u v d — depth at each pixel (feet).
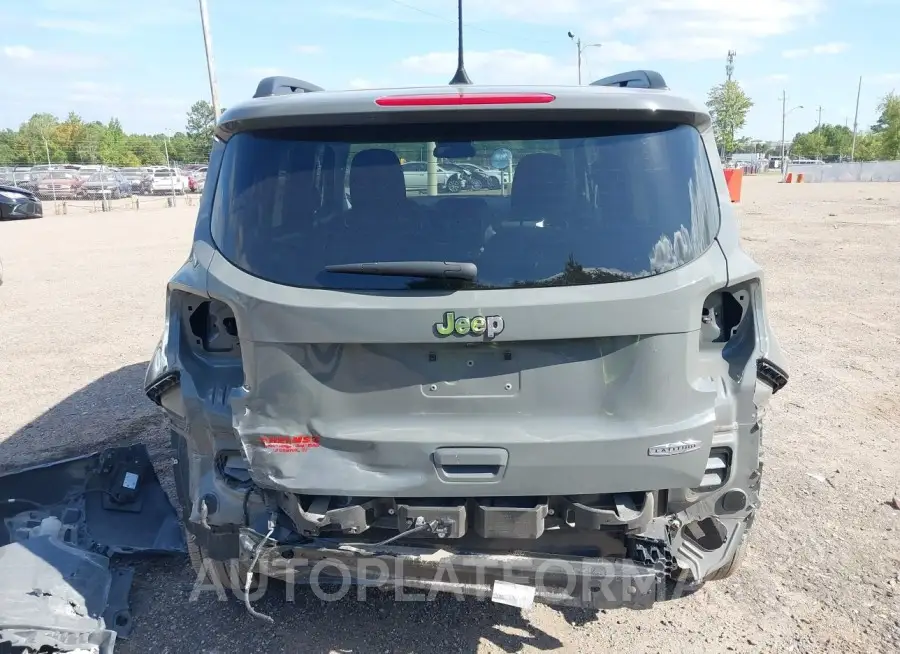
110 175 147.02
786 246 50.31
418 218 8.51
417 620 11.07
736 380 8.91
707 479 9.12
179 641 10.60
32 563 10.73
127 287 38.68
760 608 11.26
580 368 8.37
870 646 10.38
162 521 12.67
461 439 8.35
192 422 9.32
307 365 8.43
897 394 20.85
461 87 9.21
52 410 19.80
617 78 11.39
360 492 8.45
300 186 8.66
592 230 8.40
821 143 356.18
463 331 8.07
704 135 9.21
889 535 13.26
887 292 34.71
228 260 8.70
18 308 33.45
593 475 8.39
